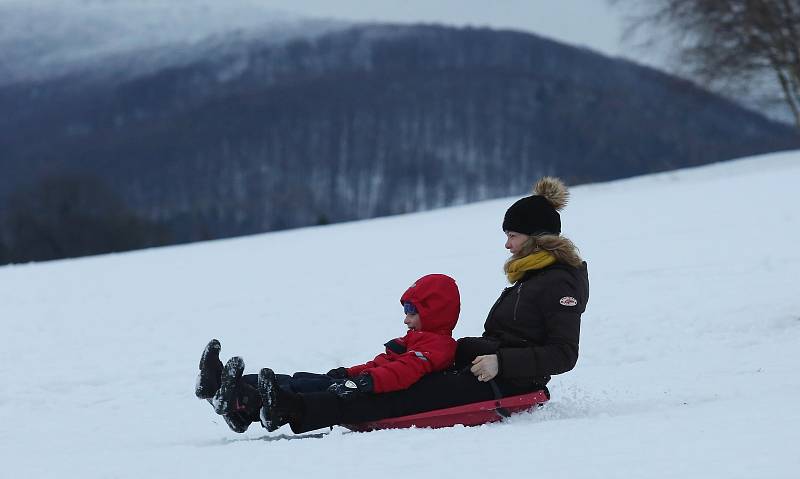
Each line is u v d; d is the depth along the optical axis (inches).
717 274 1528.1
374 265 2171.5
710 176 4608.8
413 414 689.0
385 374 676.7
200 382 651.5
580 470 476.4
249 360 1232.8
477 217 3435.0
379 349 1248.8
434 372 701.9
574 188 4842.5
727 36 5895.7
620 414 690.8
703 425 573.6
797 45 5708.7
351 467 518.9
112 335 1503.4
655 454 501.0
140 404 992.9
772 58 5841.5
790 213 2190.0
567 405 730.8
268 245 3107.8
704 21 5905.5
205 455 587.5
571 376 947.3
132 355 1315.2
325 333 1375.5
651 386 842.2
